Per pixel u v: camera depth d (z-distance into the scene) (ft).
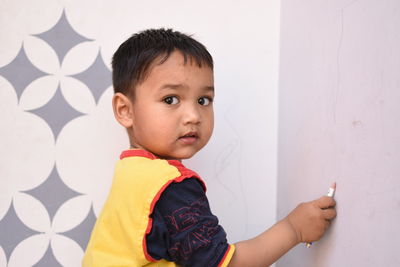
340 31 2.40
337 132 2.40
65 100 3.54
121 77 2.83
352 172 2.21
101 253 2.56
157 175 2.40
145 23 3.62
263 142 3.65
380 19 1.97
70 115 3.54
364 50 2.12
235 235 3.56
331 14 2.53
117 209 2.52
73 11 3.59
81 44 3.58
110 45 3.59
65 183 3.50
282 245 2.52
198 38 3.63
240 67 3.65
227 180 3.59
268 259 2.50
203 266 2.27
